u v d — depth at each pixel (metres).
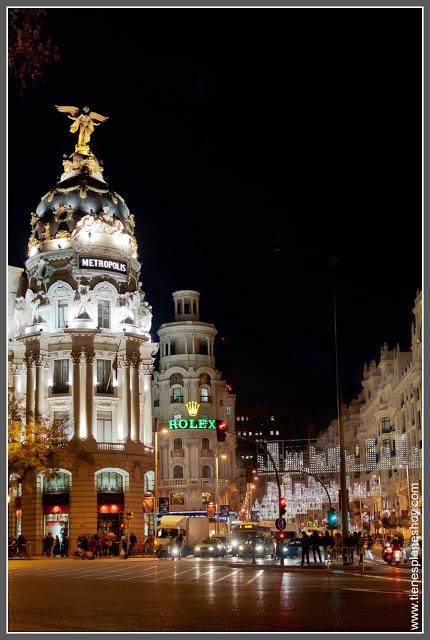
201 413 118.88
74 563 66.00
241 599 29.12
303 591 32.59
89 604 27.80
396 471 97.88
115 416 91.94
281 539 54.75
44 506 87.38
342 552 51.00
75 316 91.00
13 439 77.44
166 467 116.31
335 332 50.94
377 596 29.91
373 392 123.12
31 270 95.50
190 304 123.19
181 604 27.47
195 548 79.81
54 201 96.06
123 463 89.50
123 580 41.47
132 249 97.00
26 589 35.34
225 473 119.81
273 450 81.94
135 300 95.38
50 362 91.75
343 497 50.72
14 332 97.06
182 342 120.88
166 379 119.75
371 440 100.62
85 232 92.62
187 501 114.19
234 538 75.38
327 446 141.00
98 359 92.06
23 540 79.44
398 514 87.69
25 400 92.81
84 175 97.56
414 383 86.19
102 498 88.00
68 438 88.44
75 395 89.25
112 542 81.81
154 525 84.56
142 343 94.69
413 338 88.81
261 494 177.50
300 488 130.75
